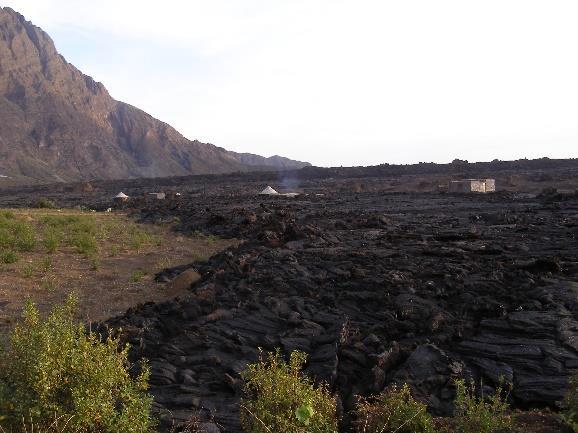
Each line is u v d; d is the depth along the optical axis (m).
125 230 28.44
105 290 13.33
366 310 9.20
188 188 83.88
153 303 10.36
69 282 14.19
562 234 16.31
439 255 13.35
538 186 50.94
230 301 10.14
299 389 4.79
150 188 92.19
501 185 54.00
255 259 14.05
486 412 4.76
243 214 30.44
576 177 55.50
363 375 6.78
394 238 16.88
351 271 11.46
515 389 6.12
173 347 7.95
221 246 22.12
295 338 8.07
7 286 13.23
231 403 6.18
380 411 5.01
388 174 85.81
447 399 6.16
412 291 9.70
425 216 26.27
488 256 12.95
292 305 9.63
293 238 18.56
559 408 5.54
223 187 81.31
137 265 17.42
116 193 83.38
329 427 4.62
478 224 21.23
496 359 6.92
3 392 4.30
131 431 4.41
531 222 20.61
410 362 6.87
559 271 10.77
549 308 8.36
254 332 8.55
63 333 4.69
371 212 30.64
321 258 13.73
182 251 20.80
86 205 56.59
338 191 61.19
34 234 23.59
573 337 7.09
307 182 83.50
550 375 6.30
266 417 4.55
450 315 8.44
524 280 10.05
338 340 7.75
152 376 6.94
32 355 4.53
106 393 4.54
